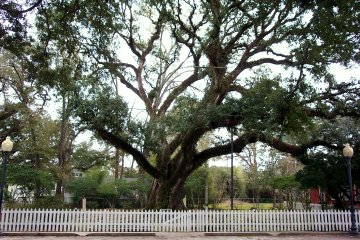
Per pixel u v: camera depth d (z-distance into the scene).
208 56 18.75
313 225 16.55
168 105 23.34
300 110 16.08
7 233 14.47
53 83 18.59
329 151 21.72
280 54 20.09
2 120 28.20
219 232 15.73
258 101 16.20
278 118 15.78
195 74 22.39
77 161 36.25
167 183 20.55
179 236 14.86
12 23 15.85
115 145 19.50
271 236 15.20
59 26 17.66
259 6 16.62
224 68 19.05
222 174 41.12
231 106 16.77
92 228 15.55
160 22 22.64
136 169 46.03
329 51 15.38
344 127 21.52
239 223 16.25
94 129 18.56
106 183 36.41
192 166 20.75
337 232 16.12
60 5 16.72
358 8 13.39
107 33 19.30
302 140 21.50
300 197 30.58
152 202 21.00
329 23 13.84
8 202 23.19
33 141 29.59
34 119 27.98
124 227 15.77
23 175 23.58
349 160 16.86
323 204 23.34
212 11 18.06
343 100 19.95
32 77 18.75
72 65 19.80
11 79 27.92
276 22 17.75
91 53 20.00
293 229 16.41
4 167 14.95
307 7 14.33
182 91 22.34
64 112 18.55
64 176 29.64
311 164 20.56
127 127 18.19
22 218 15.12
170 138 24.30
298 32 15.15
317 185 19.89
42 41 17.92
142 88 23.62
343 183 19.91
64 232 15.05
